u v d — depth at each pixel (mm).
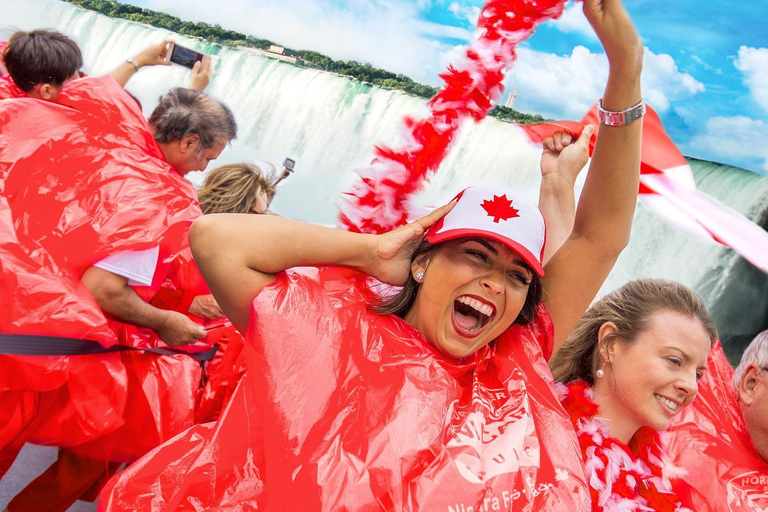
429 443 1229
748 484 1647
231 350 2330
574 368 1646
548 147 1729
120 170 2006
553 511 1235
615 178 1391
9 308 1820
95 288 1954
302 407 1246
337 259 1361
